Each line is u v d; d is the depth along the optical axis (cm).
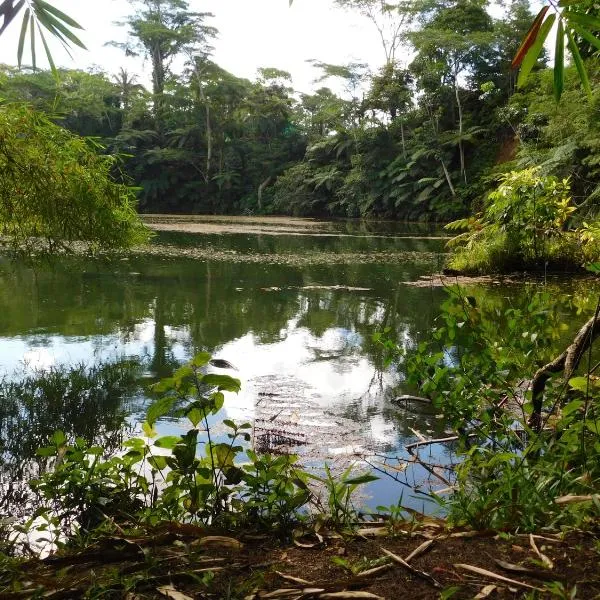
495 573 129
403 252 1266
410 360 239
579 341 244
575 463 200
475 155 2686
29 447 285
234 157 3609
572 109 1441
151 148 3634
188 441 186
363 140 2953
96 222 434
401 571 131
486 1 2780
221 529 167
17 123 379
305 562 142
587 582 122
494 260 893
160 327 540
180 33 3494
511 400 300
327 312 623
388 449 280
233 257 1116
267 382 384
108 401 350
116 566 144
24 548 187
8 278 789
